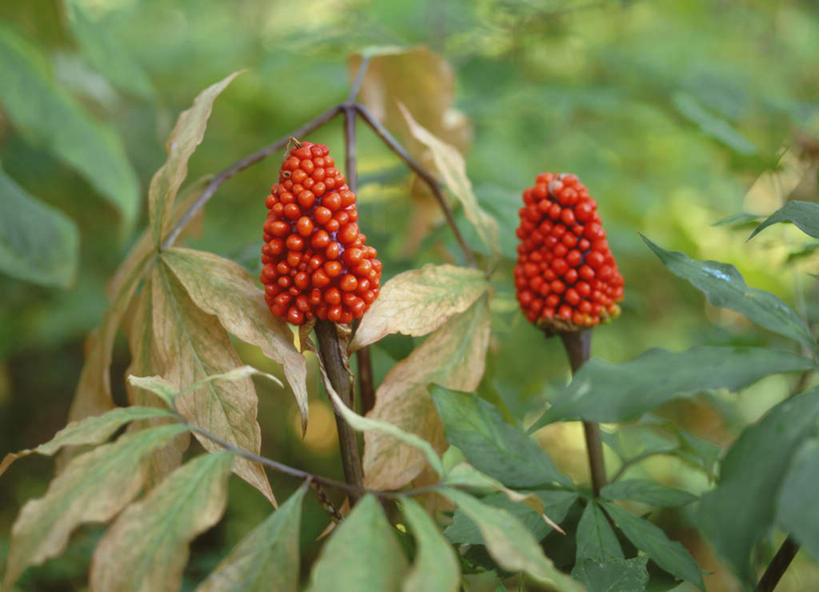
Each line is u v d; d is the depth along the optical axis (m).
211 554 0.98
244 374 0.69
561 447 1.31
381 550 0.64
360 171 1.50
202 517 0.66
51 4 1.14
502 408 0.83
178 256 0.74
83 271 1.69
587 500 0.75
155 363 0.74
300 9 2.13
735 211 1.50
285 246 0.71
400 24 1.63
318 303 0.71
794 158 0.95
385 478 0.71
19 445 1.75
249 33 2.16
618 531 0.75
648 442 0.82
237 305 0.72
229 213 1.76
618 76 1.51
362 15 1.35
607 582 0.70
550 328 0.75
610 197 1.46
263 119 1.78
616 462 1.23
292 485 1.44
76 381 1.88
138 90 1.27
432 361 0.74
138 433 0.68
